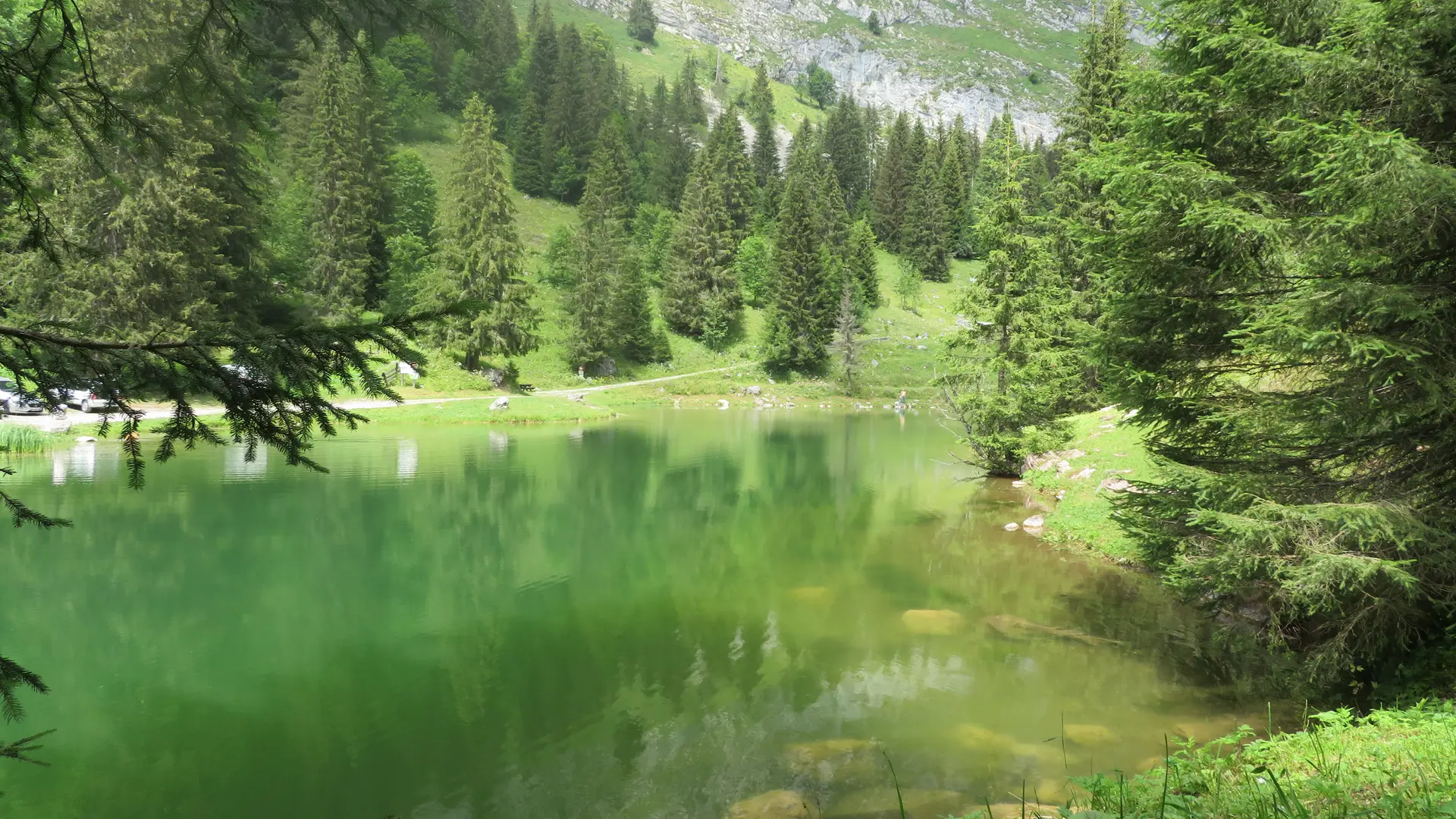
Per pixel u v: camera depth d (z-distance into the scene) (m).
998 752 6.29
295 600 10.59
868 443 31.73
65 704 7.32
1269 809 3.77
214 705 7.31
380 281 52.28
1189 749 6.16
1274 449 7.54
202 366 3.01
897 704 7.27
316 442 27.41
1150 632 9.26
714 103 156.38
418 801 5.66
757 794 5.69
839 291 72.00
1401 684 6.50
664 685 7.79
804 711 7.17
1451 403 5.63
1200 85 7.70
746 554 13.32
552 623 9.73
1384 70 5.86
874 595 10.97
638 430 35.44
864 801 5.55
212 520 14.94
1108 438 17.73
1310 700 7.07
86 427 23.70
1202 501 7.01
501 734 6.75
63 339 2.95
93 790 5.79
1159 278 7.34
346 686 7.77
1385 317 5.98
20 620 9.67
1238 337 7.04
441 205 60.09
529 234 77.06
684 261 67.44
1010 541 14.30
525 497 18.08
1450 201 5.40
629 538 14.54
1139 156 7.94
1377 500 6.41
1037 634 9.20
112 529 14.16
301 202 47.62
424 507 16.70
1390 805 3.49
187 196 28.91
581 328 54.72
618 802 5.61
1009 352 20.00
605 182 68.19
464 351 44.06
